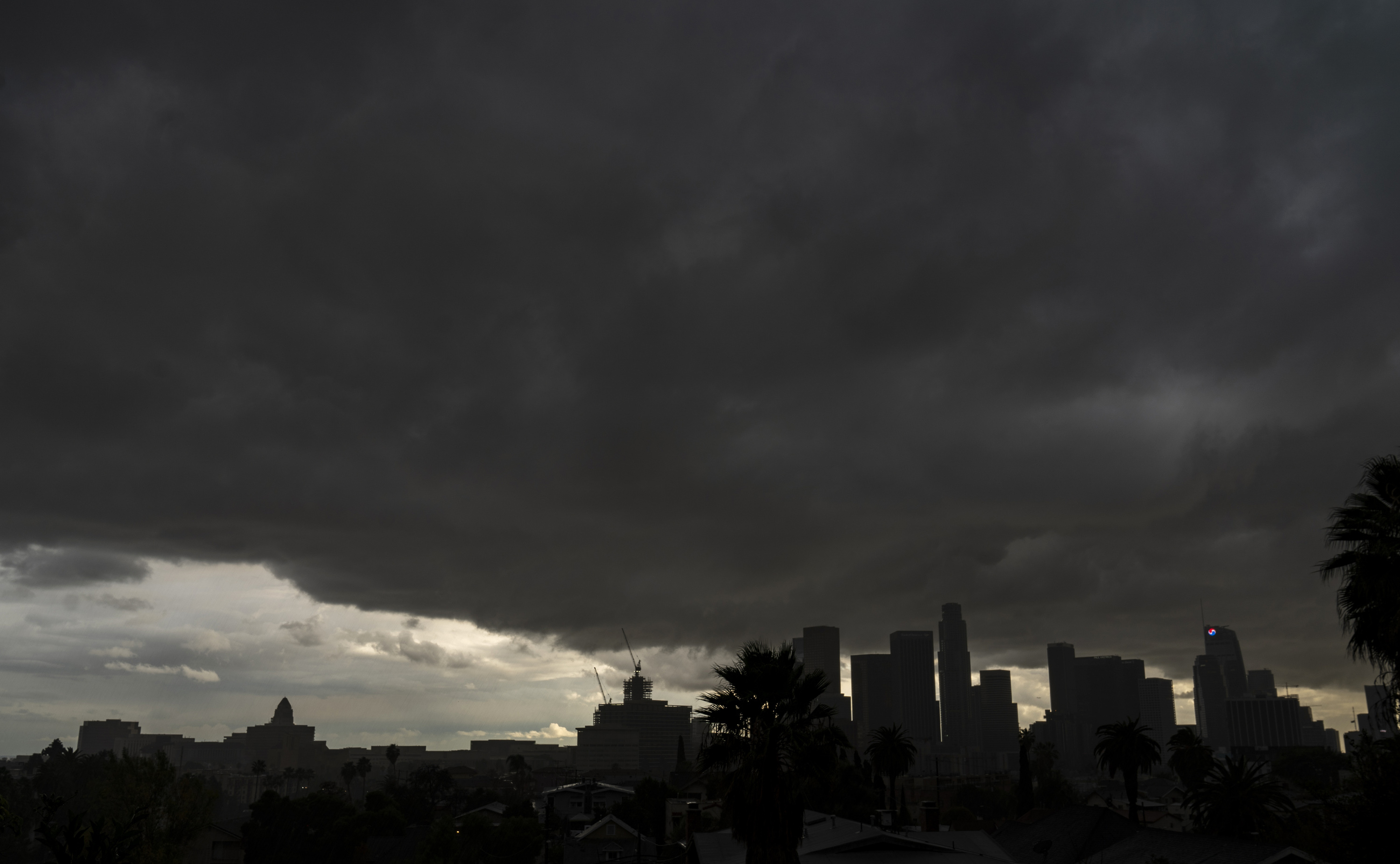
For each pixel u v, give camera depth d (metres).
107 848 16.95
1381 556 29.81
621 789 164.62
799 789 32.56
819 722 34.47
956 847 46.44
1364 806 34.00
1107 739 83.06
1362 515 30.98
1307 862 37.72
